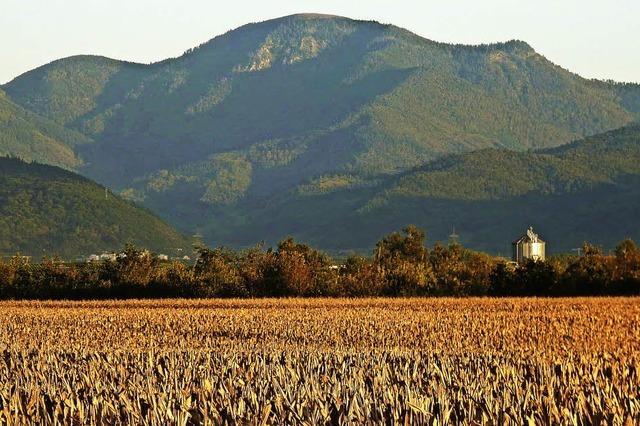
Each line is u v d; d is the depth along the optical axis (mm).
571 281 153250
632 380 44188
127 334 92312
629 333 83062
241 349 73125
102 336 91062
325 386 39625
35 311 120812
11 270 157875
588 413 32656
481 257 165625
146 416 32688
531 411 32656
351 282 158750
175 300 144250
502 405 34031
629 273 152875
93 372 47281
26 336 90625
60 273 158500
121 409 34531
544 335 81375
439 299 140375
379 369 48938
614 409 32719
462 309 117125
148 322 104062
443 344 77000
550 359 56625
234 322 101938
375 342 81125
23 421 33281
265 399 35812
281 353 63938
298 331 91312
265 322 100875
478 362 53875
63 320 107062
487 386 39562
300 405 33312
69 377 45719
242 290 157125
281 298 147750
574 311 110188
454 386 39125
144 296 156500
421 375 45125
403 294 157250
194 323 101875
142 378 44344
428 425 30953
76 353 65812
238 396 37125
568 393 37781
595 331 84688
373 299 142125
